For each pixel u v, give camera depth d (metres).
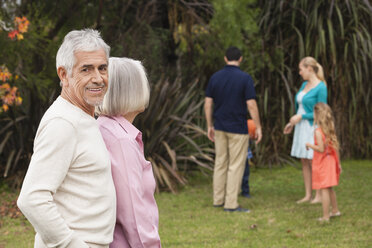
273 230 4.41
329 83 8.65
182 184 6.66
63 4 6.89
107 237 1.52
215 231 4.41
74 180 1.47
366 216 4.83
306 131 5.51
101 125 1.72
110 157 1.63
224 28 7.47
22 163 6.56
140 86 1.81
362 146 8.86
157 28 8.70
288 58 8.70
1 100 5.74
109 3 7.77
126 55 7.61
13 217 4.90
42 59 6.60
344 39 8.41
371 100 8.65
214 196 5.47
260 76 8.56
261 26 8.65
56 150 1.42
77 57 1.51
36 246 1.54
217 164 5.43
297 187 6.55
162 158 6.54
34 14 6.27
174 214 5.12
